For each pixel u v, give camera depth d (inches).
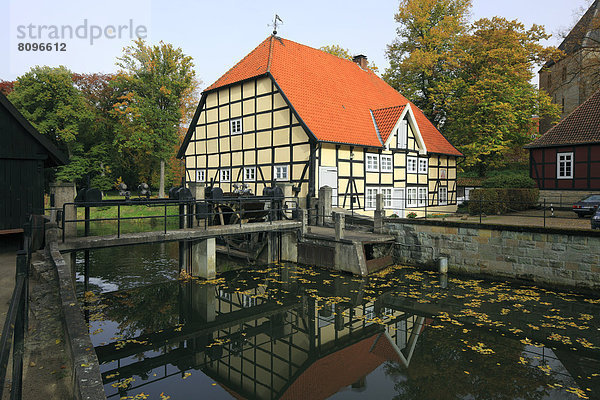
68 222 386.9
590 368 247.9
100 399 113.6
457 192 1034.7
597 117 794.2
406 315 354.9
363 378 236.4
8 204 384.2
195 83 1503.4
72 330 157.3
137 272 510.9
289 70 770.2
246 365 261.3
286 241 581.0
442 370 246.4
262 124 749.9
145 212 1193.4
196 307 381.4
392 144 800.9
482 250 477.1
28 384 145.6
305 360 268.7
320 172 669.9
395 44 1261.1
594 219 424.2
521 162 1196.5
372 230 599.2
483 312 358.6
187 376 244.5
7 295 224.7
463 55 1065.5
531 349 277.7
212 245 475.2
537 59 1034.7
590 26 911.7
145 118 1250.6
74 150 1376.7
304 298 407.8
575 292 410.6
